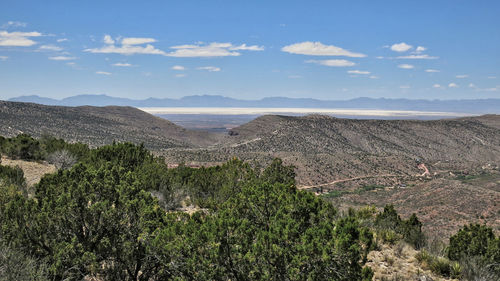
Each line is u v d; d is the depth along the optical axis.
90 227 8.04
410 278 9.23
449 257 11.42
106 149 20.08
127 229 8.09
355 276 6.77
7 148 26.62
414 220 16.03
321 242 7.04
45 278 6.93
